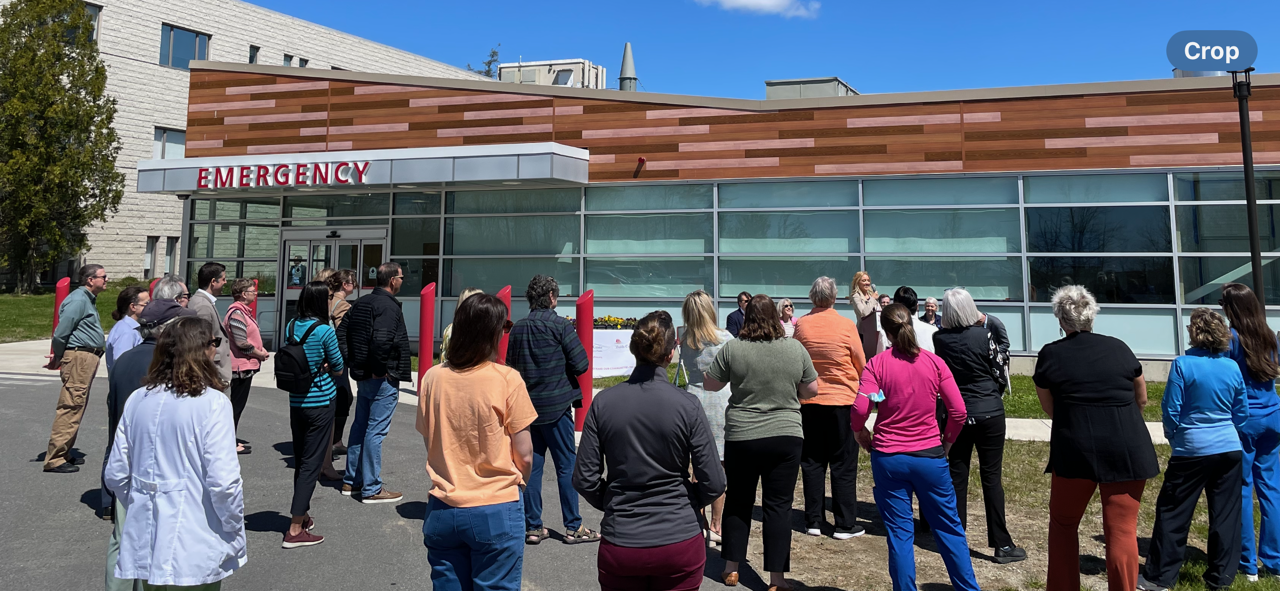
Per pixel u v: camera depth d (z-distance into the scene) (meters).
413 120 14.99
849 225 13.34
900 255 13.09
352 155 14.08
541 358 5.07
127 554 2.93
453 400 3.17
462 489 3.10
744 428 4.27
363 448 5.97
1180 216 12.27
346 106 15.31
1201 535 5.27
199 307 6.56
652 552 3.00
